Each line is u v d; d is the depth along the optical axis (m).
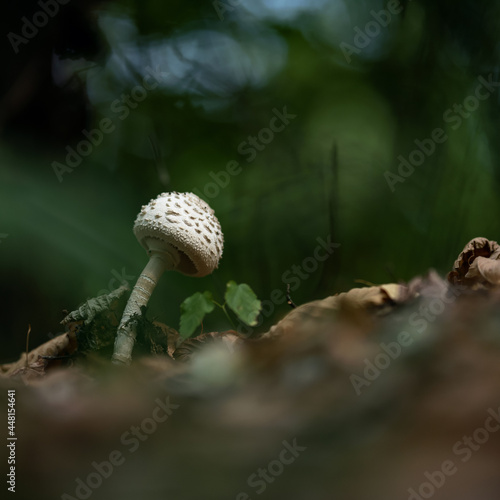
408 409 0.82
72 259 1.38
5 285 1.40
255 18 2.08
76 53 1.43
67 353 1.13
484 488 0.55
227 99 2.01
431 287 1.09
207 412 0.95
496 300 1.02
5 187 1.36
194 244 1.11
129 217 1.46
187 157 1.94
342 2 2.10
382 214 1.80
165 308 1.47
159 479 0.79
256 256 1.69
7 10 1.38
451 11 1.54
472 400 0.76
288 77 2.09
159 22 1.89
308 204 1.81
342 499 0.64
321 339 1.01
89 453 0.91
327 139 1.96
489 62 1.54
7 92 1.39
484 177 1.55
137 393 0.98
